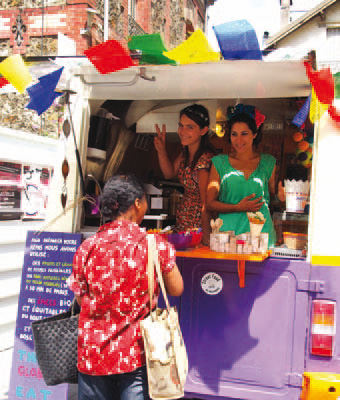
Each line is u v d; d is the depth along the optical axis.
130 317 1.96
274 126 3.72
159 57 2.49
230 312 2.78
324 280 2.64
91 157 3.55
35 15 8.65
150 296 1.97
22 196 4.65
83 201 3.46
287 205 2.97
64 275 3.04
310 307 2.66
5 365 4.08
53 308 3.04
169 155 4.09
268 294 2.72
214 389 2.79
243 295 2.76
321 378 2.58
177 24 16.09
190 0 17.64
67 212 3.26
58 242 3.08
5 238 4.37
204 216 3.42
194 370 2.83
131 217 2.14
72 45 3.03
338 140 2.64
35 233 3.13
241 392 2.75
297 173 3.66
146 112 3.93
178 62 2.50
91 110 3.53
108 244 2.01
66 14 8.46
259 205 2.98
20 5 8.71
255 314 2.74
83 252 2.05
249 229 3.00
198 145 3.56
